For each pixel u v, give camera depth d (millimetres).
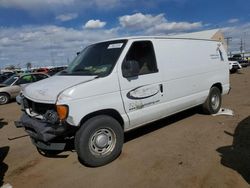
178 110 6109
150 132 6227
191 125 6562
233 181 3807
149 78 5242
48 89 4500
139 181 4016
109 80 4613
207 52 7062
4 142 6523
